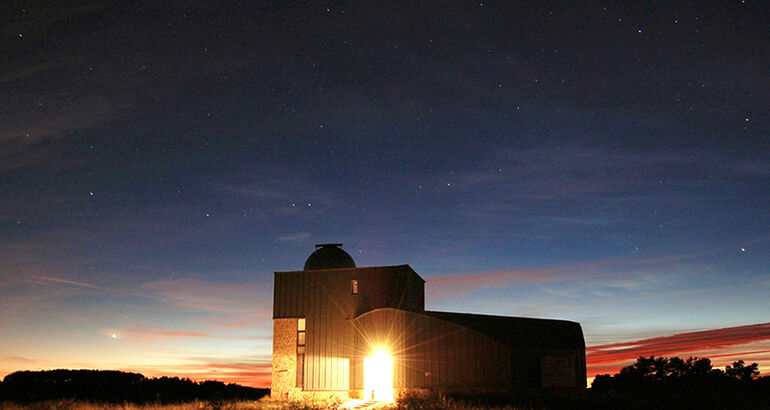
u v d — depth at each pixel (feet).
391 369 122.62
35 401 109.50
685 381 171.53
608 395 124.57
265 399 126.52
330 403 105.60
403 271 128.98
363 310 128.47
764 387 158.61
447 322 120.16
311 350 128.47
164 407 100.37
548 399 107.86
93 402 109.40
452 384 116.88
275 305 133.08
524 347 115.03
